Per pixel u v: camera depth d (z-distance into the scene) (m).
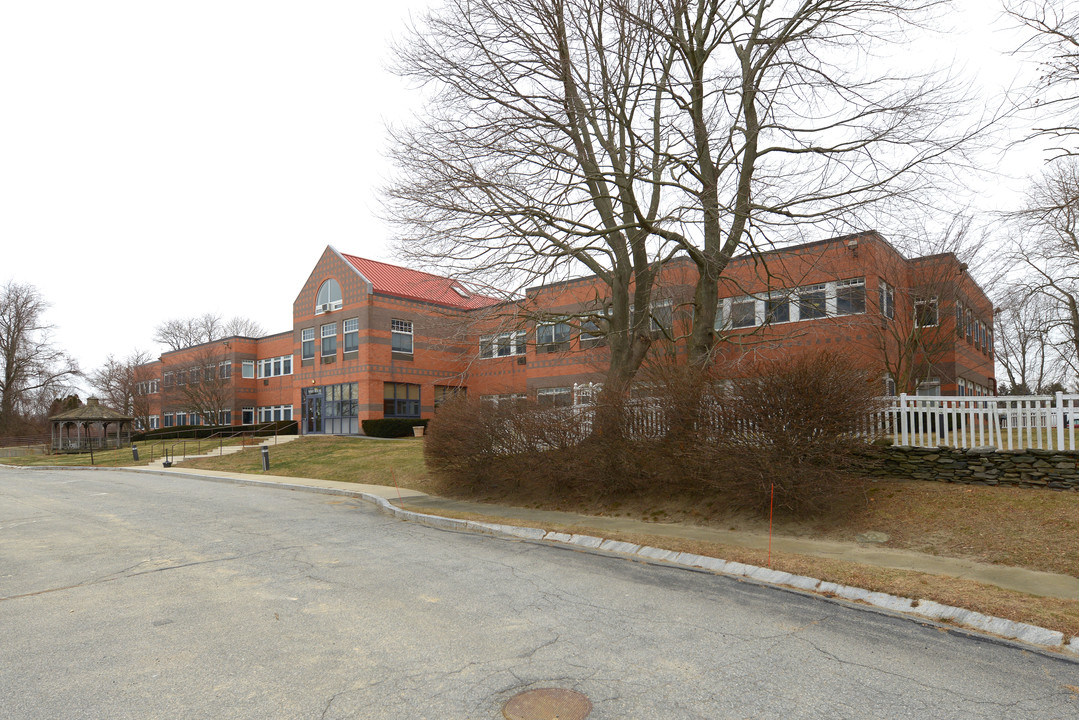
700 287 13.51
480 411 15.03
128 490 18.27
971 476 10.21
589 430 12.98
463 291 15.51
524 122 12.87
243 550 9.20
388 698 4.18
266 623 5.76
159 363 59.72
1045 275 18.98
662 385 11.83
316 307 39.72
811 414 9.62
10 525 11.98
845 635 5.42
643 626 5.65
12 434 54.44
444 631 5.52
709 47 12.94
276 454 27.38
